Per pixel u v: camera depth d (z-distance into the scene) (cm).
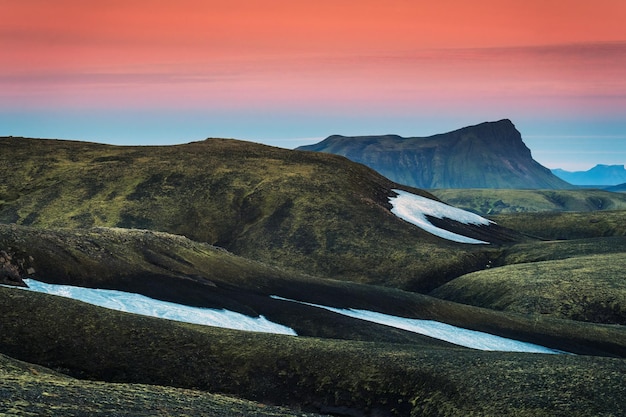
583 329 9581
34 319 5209
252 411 4097
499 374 4944
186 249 9212
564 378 4806
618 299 11688
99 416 3222
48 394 3375
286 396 5019
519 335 8956
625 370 5019
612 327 10000
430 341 7500
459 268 15325
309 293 9088
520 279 13038
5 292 5491
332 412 4872
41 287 6619
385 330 7519
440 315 9350
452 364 5209
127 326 5462
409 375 5072
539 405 4391
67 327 5228
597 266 13725
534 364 5181
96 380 4816
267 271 9700
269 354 5388
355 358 5325
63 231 8262
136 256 8269
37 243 7331
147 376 4962
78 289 6862
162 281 7762
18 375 3753
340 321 7481
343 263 15588
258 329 6925
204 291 7819
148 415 3441
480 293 13025
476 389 4722
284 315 7506
